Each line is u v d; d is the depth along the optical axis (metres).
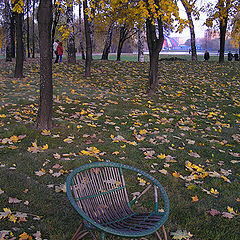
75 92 9.49
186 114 8.11
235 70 15.90
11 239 2.66
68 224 3.04
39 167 4.25
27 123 6.01
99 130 6.08
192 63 18.56
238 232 3.05
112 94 9.71
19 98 8.10
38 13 5.48
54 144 5.15
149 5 8.30
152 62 10.12
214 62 19.44
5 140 5.04
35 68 14.73
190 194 3.79
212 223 3.19
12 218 2.94
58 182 3.89
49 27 5.55
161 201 3.60
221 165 4.80
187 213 3.36
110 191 2.84
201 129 6.77
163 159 4.89
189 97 10.18
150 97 9.78
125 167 2.91
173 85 11.91
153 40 9.97
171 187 3.96
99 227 2.09
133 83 11.95
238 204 3.61
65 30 10.06
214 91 11.23
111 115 7.29
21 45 11.52
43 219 3.07
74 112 7.20
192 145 5.65
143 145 5.45
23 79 11.30
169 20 8.46
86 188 2.71
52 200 3.46
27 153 4.70
